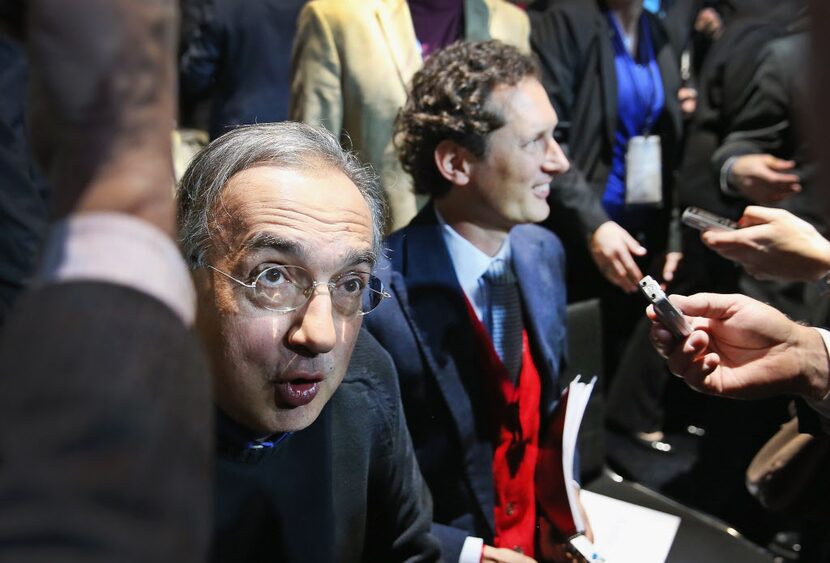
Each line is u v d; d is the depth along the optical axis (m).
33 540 0.34
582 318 1.85
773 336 1.21
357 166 1.09
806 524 1.88
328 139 1.08
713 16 3.03
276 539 1.09
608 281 2.46
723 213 2.45
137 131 0.42
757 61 2.35
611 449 2.74
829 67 0.32
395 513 1.26
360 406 1.18
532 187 1.50
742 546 1.65
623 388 2.76
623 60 2.46
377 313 1.45
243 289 0.97
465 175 1.50
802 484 1.42
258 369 1.00
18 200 1.39
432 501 1.41
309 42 2.06
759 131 2.35
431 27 2.14
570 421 1.45
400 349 1.44
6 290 1.36
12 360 0.38
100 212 0.42
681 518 1.75
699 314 1.22
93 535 0.34
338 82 2.04
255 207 0.97
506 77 1.47
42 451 0.36
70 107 0.41
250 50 2.50
